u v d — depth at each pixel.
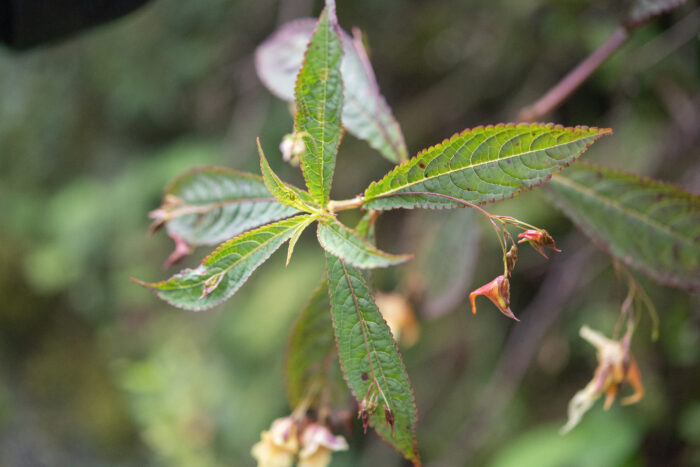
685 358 1.14
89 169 2.14
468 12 1.48
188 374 1.72
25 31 0.75
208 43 1.87
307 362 0.66
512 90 1.46
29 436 2.21
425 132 1.58
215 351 1.80
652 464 1.22
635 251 0.68
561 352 1.33
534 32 1.32
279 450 0.66
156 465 2.03
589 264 1.24
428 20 1.56
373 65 1.67
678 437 1.21
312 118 0.58
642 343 1.19
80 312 2.28
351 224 1.59
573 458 1.21
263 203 0.67
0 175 2.23
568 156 0.56
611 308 1.24
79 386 2.25
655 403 1.19
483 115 1.53
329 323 0.66
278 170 1.68
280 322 1.66
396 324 0.87
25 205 2.21
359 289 0.58
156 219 0.68
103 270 2.09
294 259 1.77
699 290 0.67
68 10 0.73
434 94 1.59
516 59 1.41
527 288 1.45
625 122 1.18
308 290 1.67
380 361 0.58
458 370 1.57
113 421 2.15
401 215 1.62
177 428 1.64
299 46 0.74
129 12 0.75
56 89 2.07
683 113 1.05
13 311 2.31
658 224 0.68
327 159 0.58
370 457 1.62
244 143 1.69
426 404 1.59
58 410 2.24
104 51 1.98
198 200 0.68
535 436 1.29
